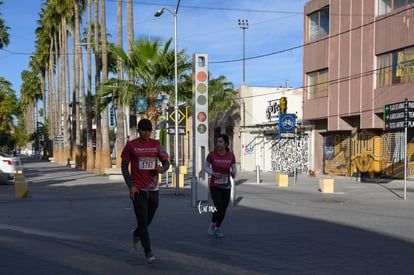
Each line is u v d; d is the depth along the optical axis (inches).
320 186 717.3
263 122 1434.5
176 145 652.7
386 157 919.7
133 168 258.1
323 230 361.1
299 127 1194.0
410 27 810.2
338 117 992.2
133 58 759.7
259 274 235.6
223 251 286.2
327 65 1029.2
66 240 320.8
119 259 266.7
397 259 268.4
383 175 925.2
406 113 621.3
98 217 431.2
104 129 1097.4
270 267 248.8
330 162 1094.4
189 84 780.6
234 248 294.7
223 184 326.0
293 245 304.0
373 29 892.6
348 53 959.0
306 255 276.2
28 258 269.1
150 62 751.1
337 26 991.6
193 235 338.0
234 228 368.2
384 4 877.8
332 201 579.8
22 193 610.5
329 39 1018.1
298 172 1233.4
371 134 946.1
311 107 1088.2
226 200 327.9
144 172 256.4
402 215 454.6
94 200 577.9
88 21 1273.4
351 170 1007.0
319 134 1133.1
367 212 474.9
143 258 269.0
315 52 1071.6
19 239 324.2
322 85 1061.8
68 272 239.5
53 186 803.4
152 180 258.8
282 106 1162.0
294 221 405.7
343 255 277.0
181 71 766.5
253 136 1469.0
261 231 354.9
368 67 903.7
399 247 300.5
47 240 320.8
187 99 780.6
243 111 1494.8
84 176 1081.4
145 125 254.7
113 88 775.7
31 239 324.2
